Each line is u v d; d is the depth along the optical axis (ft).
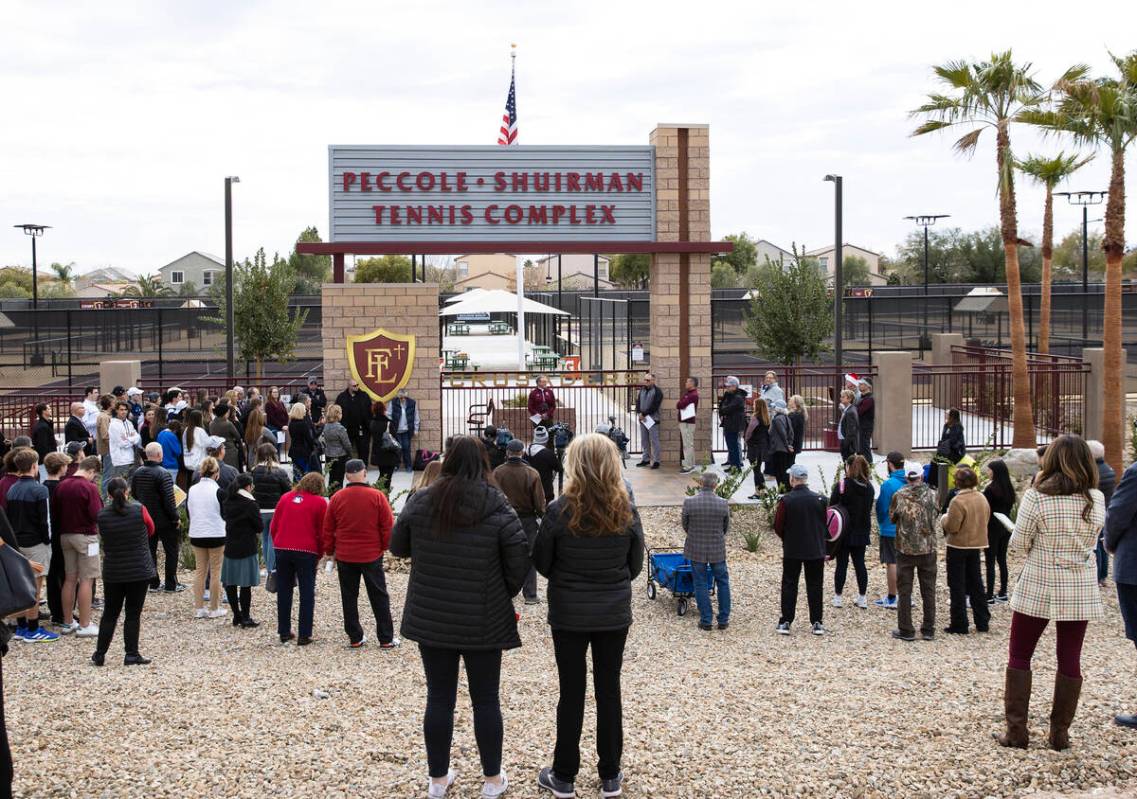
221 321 95.71
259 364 97.14
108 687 28.25
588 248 66.28
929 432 79.00
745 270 317.22
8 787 17.67
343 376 65.31
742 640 36.14
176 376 110.73
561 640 19.21
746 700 26.43
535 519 35.53
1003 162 66.80
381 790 19.90
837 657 33.47
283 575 34.83
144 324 145.48
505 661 31.83
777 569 46.70
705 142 66.85
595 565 18.97
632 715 24.86
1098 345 106.83
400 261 260.21
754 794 19.77
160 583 43.16
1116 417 62.75
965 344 97.76
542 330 156.66
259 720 24.58
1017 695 22.13
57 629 35.88
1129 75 62.80
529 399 63.26
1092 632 35.63
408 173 65.16
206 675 29.81
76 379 113.70
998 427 78.33
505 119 79.36
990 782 20.31
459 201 65.51
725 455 69.97
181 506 49.03
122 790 20.08
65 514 35.14
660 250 65.98
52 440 54.75
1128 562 22.41
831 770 20.88
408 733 23.32
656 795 19.71
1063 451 21.88
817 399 79.66
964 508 36.32
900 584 36.24
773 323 94.53
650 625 38.32
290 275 98.43
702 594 37.58
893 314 157.79
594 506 18.60
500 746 19.47
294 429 56.08
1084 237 133.90
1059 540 21.62
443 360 109.29
